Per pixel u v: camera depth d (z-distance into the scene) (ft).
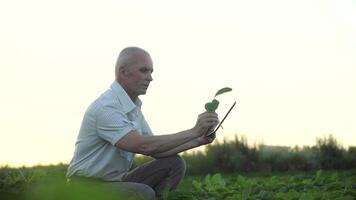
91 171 12.48
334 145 42.45
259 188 15.90
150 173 13.65
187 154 43.34
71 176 12.78
